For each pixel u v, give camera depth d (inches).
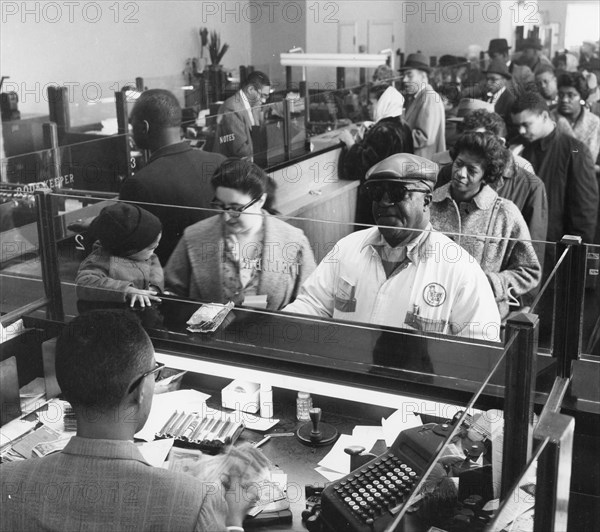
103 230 98.6
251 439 86.7
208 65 364.5
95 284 100.0
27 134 224.7
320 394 85.2
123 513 54.6
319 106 209.8
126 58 331.9
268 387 89.7
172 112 131.8
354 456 80.5
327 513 72.2
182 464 81.4
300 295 96.3
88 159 177.6
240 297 98.3
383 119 188.9
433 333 89.6
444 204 121.6
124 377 57.1
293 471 81.0
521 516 50.3
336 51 419.2
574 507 75.2
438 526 69.1
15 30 281.3
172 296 99.7
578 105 228.4
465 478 70.9
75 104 234.2
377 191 103.7
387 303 91.8
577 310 80.7
